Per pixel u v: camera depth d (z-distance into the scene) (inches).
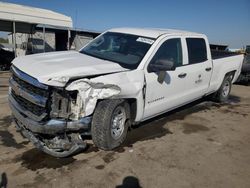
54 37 868.6
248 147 197.6
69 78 145.6
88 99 151.4
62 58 182.5
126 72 173.3
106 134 162.7
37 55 192.1
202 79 254.7
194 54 242.8
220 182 148.6
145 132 210.4
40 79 143.7
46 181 136.5
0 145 171.2
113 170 150.9
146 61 187.6
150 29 230.8
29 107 152.8
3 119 216.4
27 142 177.5
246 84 500.7
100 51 208.8
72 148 153.2
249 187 146.1
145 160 165.2
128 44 204.7
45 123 145.3
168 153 177.2
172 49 215.2
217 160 173.5
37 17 632.4
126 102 176.1
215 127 235.0
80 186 134.3
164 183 143.0
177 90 220.4
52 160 157.0
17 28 661.9
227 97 322.7
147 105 191.8
